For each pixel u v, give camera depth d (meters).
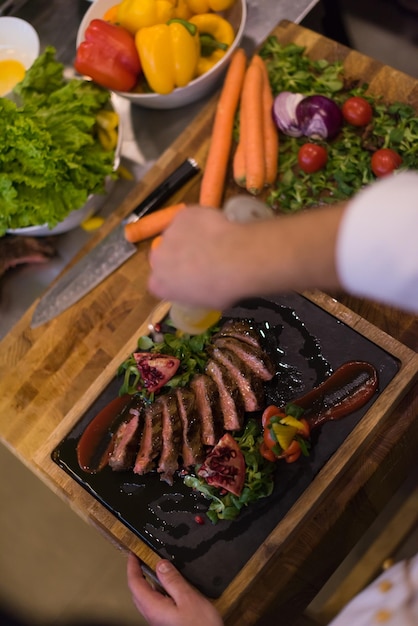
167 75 1.40
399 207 0.55
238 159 1.43
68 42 1.64
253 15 1.61
